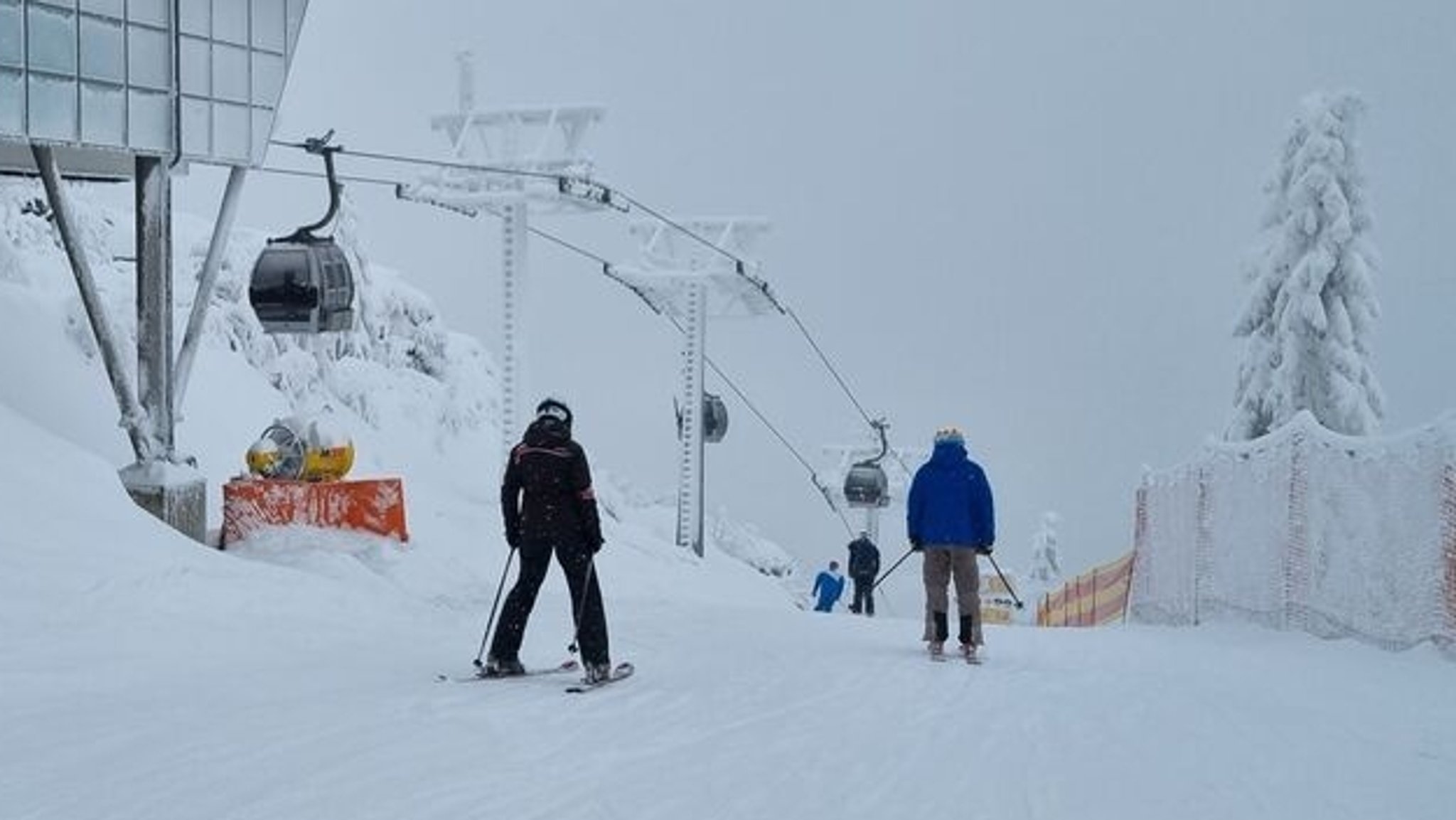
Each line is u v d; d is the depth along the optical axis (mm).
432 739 6270
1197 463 16234
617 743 6449
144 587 9578
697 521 32844
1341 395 28219
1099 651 12102
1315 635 13078
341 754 5875
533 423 8406
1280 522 13859
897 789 5781
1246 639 13367
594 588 8227
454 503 24141
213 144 13703
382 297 29297
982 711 8008
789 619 13852
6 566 9133
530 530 8234
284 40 14484
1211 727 7734
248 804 5004
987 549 10805
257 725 6426
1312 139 29297
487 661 8414
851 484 41250
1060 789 5922
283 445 13836
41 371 16719
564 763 5938
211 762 5625
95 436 15828
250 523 13250
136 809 4895
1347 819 5562
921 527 10781
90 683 7367
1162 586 17578
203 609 9625
